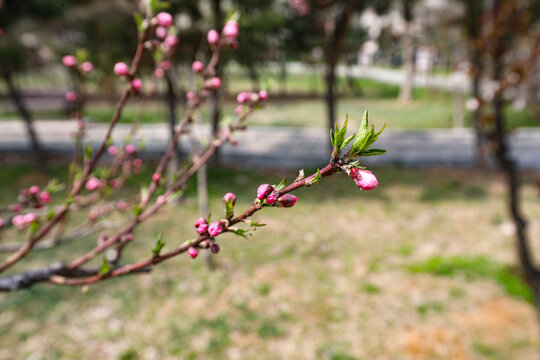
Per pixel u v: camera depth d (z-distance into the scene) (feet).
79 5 32.27
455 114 71.92
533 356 18.60
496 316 21.36
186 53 34.40
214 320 21.21
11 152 51.65
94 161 5.95
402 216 34.17
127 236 5.75
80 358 18.52
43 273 5.05
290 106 86.43
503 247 28.14
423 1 62.34
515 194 16.28
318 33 79.25
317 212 35.04
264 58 79.46
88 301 22.57
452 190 39.83
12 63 38.91
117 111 5.57
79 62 7.45
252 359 18.75
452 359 18.62
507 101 15.85
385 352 19.16
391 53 99.40
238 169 45.50
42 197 6.66
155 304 22.43
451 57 57.06
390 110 79.77
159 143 53.06
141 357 18.67
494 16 15.35
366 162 48.21
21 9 35.29
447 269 25.39
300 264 26.71
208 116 51.44
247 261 26.89
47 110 77.51
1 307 21.89
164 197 6.08
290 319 21.43
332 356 18.90
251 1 42.37
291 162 47.78
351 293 23.59
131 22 31.50
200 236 3.48
